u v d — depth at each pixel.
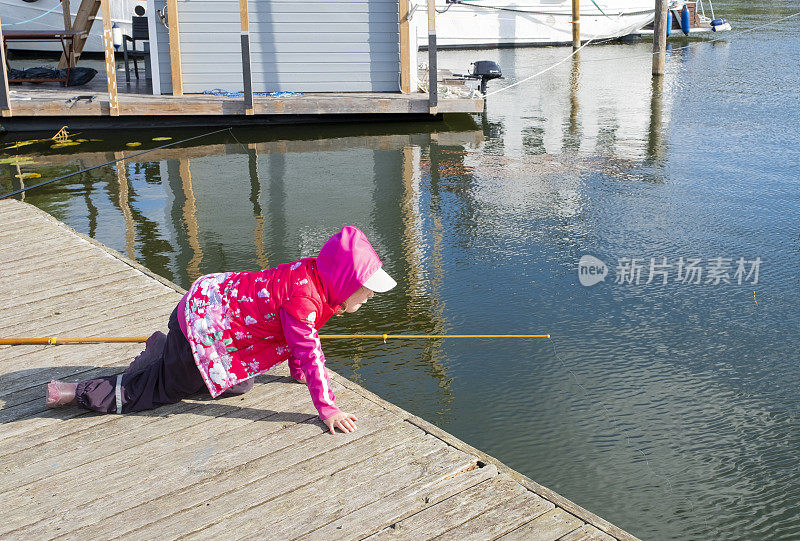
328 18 12.77
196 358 3.24
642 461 4.13
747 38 22.73
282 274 3.15
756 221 7.72
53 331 4.20
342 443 3.17
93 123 12.01
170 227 7.71
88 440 3.20
